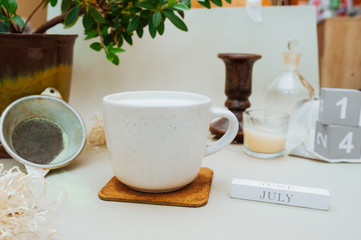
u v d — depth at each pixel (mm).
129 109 401
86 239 359
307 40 822
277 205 443
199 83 845
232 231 377
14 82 544
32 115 560
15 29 584
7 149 494
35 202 410
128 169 433
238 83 696
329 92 583
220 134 693
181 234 371
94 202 441
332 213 423
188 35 830
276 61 831
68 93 644
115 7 580
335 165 588
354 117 582
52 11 807
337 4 2318
